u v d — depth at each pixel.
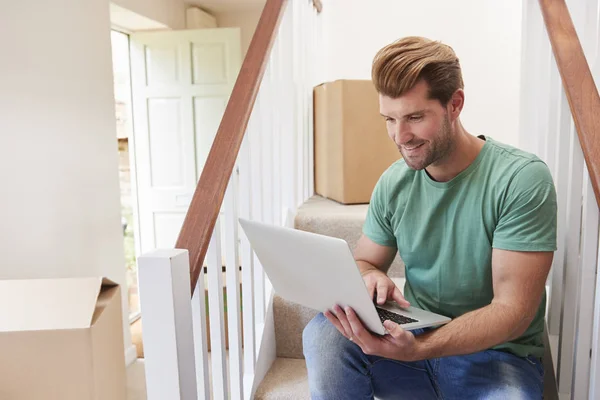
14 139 2.04
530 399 1.06
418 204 1.21
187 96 3.73
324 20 3.13
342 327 1.04
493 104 3.03
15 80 2.04
